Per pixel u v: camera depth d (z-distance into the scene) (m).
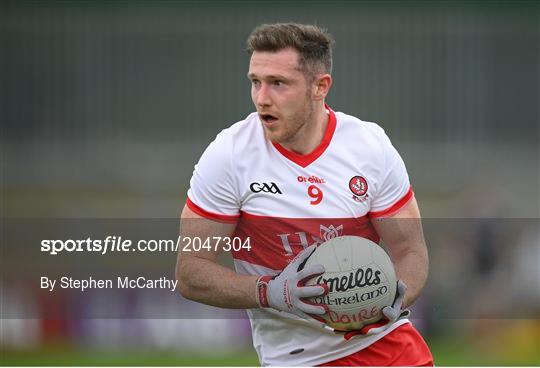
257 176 19.23
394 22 49.78
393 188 19.73
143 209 45.94
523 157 49.47
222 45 49.66
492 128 50.03
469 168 48.72
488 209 45.16
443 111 49.81
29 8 49.81
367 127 19.80
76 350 37.66
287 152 19.20
